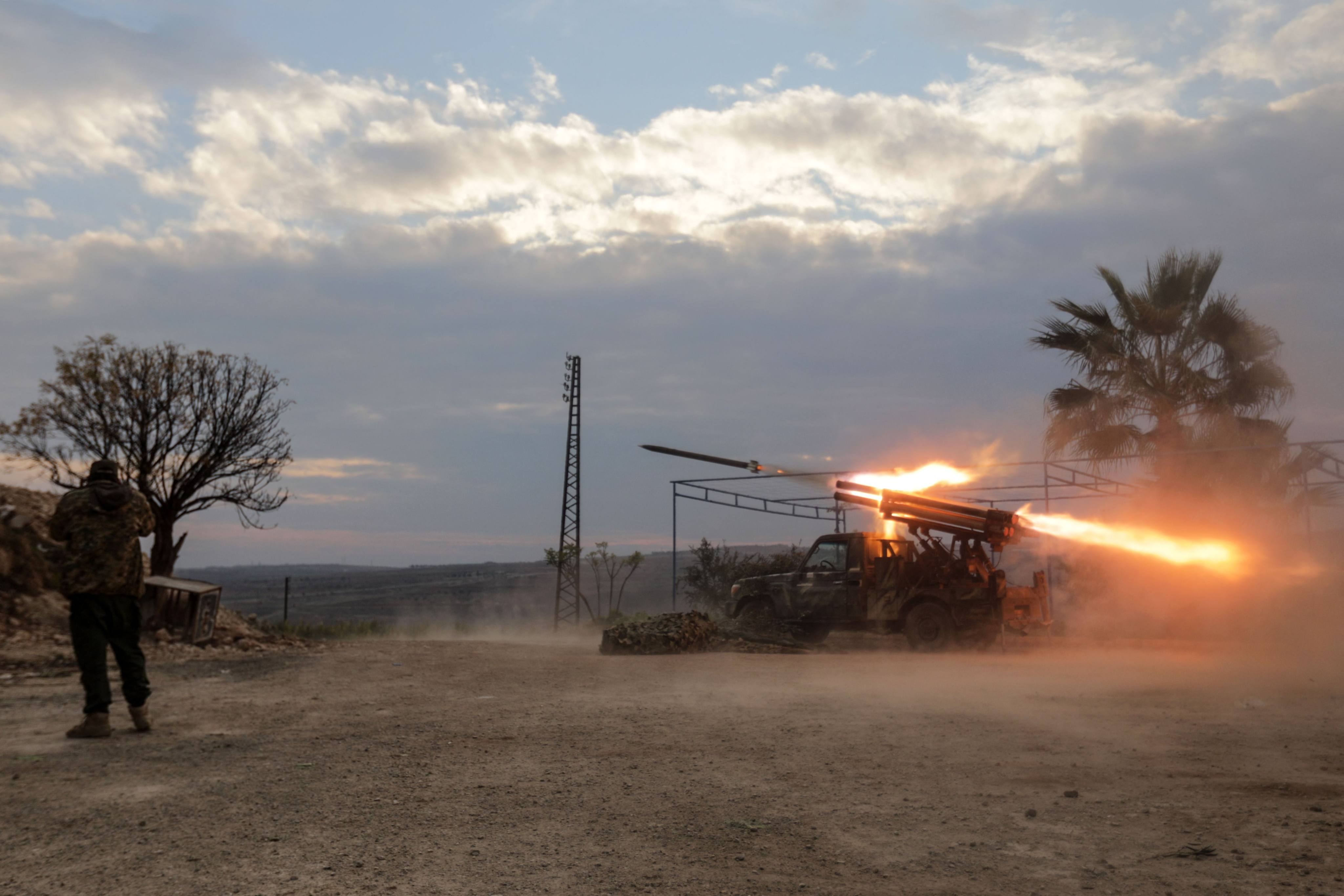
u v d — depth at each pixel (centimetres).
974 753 557
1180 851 348
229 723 675
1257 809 407
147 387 1588
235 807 424
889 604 1537
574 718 704
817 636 1684
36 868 335
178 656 1153
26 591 1247
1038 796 443
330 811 418
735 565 2708
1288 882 309
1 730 639
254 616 1664
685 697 839
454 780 484
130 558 625
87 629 606
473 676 1015
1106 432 1939
